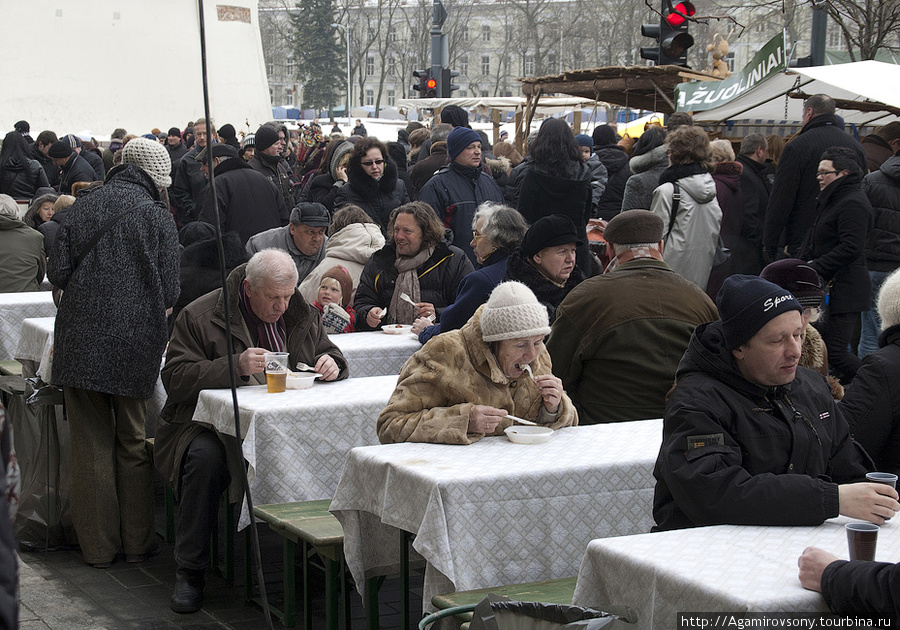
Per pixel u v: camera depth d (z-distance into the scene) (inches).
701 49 1749.5
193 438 174.4
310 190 380.2
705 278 281.9
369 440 170.6
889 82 345.4
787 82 397.1
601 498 132.7
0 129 909.2
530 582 129.0
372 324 239.6
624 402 161.6
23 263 307.9
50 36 916.6
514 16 2989.7
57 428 198.4
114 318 181.9
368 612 144.3
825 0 492.4
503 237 196.9
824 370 151.8
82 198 187.0
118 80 924.6
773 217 301.1
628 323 160.4
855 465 120.9
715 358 115.2
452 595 122.4
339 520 142.5
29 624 162.6
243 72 1005.8
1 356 266.7
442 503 123.7
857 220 274.7
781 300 111.9
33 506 199.2
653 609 96.4
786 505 106.7
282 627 163.2
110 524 191.9
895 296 143.9
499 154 474.9
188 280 219.1
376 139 326.6
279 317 185.8
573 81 537.3
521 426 147.9
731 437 113.2
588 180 270.2
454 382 146.5
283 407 164.2
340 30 3129.9
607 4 2500.0
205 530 171.8
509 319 143.1
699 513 109.6
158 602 174.1
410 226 239.9
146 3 951.0
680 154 275.9
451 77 776.9
